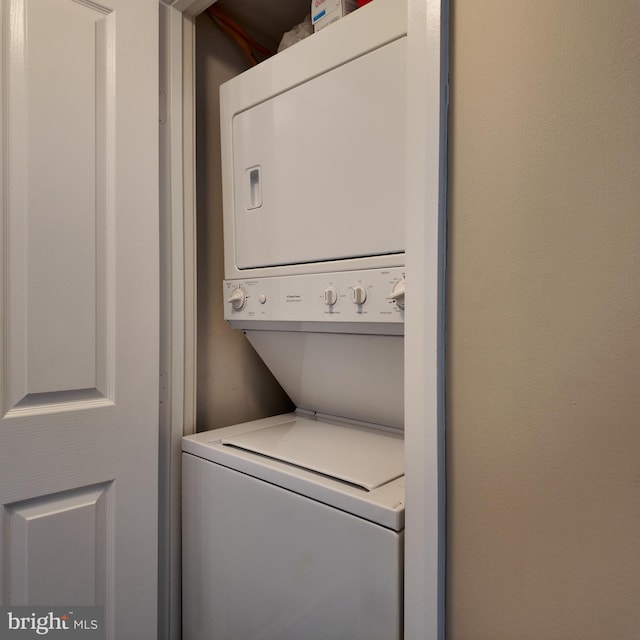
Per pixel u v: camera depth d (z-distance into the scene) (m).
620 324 0.66
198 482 1.47
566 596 0.72
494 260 0.78
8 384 1.15
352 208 1.25
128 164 1.36
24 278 1.17
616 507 0.67
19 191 1.16
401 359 1.32
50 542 1.23
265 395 1.99
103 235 1.32
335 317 1.29
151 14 1.42
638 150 0.64
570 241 0.70
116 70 1.33
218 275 1.82
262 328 1.59
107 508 1.35
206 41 1.77
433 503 0.84
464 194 0.82
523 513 0.76
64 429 1.25
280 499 1.19
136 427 1.39
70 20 1.24
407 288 0.87
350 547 1.03
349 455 1.29
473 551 0.82
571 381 0.71
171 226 1.56
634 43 0.64
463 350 0.82
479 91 0.80
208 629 1.42
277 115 1.44
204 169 1.77
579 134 0.69
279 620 1.19
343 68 1.26
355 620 1.01
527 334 0.75
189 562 1.50
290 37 1.63
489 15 0.79
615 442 0.67
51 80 1.21
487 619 0.80
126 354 1.36
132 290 1.37
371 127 1.20
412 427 0.87
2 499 1.14
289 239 1.42
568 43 0.70
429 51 0.83
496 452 0.79
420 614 0.86
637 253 0.64
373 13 1.18
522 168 0.75
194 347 1.63
